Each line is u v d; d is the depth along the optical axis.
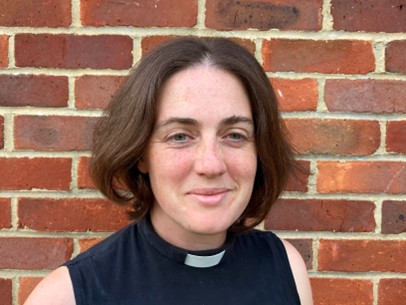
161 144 0.89
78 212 1.34
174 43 0.91
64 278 0.91
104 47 1.30
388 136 1.33
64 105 1.31
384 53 1.31
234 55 0.91
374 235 1.36
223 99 0.87
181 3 1.29
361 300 1.36
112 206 1.34
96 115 1.31
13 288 1.35
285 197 1.35
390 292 1.37
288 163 1.07
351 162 1.34
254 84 0.92
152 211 1.00
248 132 0.92
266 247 1.09
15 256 1.34
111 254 0.97
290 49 1.31
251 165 0.92
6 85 1.30
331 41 1.31
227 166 0.89
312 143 1.33
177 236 0.97
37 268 1.35
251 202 1.07
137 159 0.94
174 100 0.87
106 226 1.34
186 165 0.88
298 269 1.11
